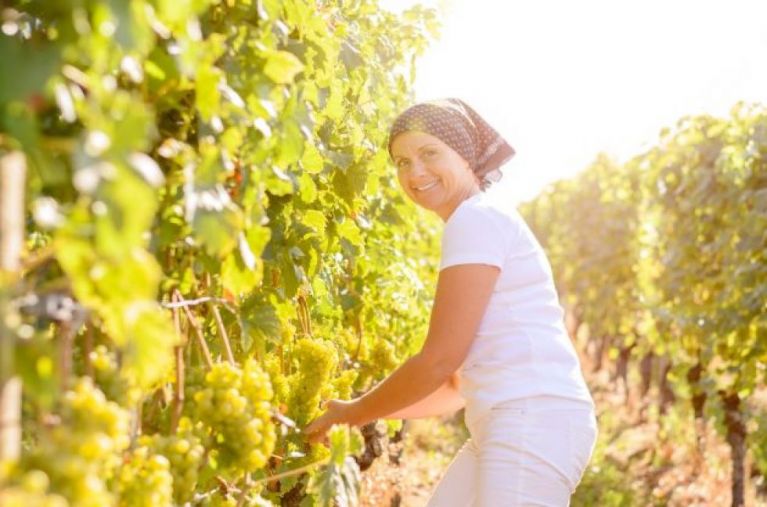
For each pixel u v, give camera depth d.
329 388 3.02
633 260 13.56
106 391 1.55
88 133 1.06
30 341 1.08
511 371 2.47
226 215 1.56
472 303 2.43
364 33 4.05
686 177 9.60
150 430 1.91
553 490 2.45
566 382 2.51
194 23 1.43
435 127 2.65
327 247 3.29
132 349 1.16
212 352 2.43
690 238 9.59
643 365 13.32
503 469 2.43
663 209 10.12
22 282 1.30
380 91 4.25
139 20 1.17
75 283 1.11
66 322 1.33
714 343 8.61
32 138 1.15
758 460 8.91
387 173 4.77
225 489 2.18
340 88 3.00
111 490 1.46
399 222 4.97
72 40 1.19
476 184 2.77
